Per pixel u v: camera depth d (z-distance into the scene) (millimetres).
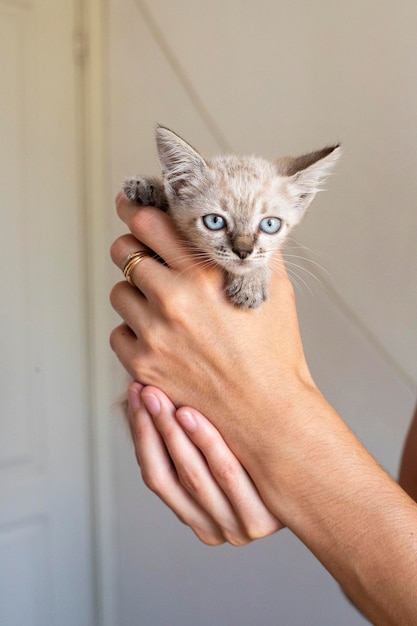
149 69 657
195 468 374
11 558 708
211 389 367
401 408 558
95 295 716
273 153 604
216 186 438
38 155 670
